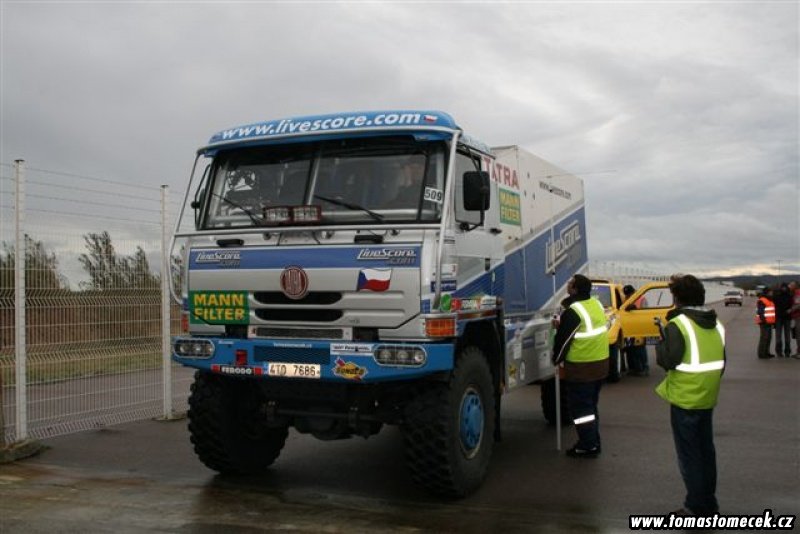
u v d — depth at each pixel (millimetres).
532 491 6926
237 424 7336
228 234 6801
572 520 6043
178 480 7352
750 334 30938
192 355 6816
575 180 11344
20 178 8250
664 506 6438
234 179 7070
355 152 6719
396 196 6453
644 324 16203
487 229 7473
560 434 9398
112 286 9508
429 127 6414
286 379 6555
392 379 6152
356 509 6367
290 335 6492
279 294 6516
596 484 7156
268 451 7699
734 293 79250
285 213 6531
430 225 6148
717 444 8953
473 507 6426
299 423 6941
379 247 6203
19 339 8258
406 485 7215
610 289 16172
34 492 6781
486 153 7570
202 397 7160
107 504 6426
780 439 9266
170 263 7070
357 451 8805
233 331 6801
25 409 8312
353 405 6676
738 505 6465
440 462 6352
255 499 6668
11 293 8266
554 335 9195
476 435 6863
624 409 11750
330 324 6340
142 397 10102
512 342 8133
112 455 8359
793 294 20375
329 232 6398
